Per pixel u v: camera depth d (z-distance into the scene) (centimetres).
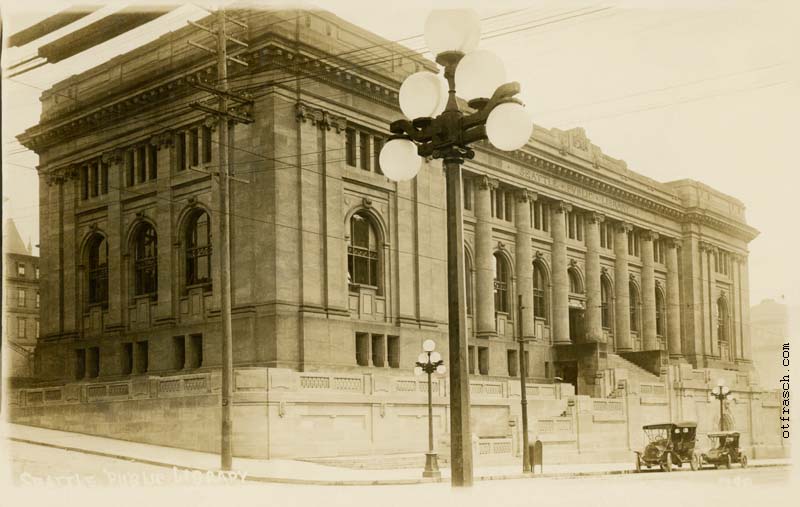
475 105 1058
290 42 4003
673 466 3522
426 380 3838
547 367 5828
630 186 6581
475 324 5284
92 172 4906
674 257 7056
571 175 6084
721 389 4322
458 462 995
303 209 4050
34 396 3872
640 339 6712
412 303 4581
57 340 4916
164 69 4369
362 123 4412
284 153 4016
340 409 3403
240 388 3219
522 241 5691
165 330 4353
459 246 1027
